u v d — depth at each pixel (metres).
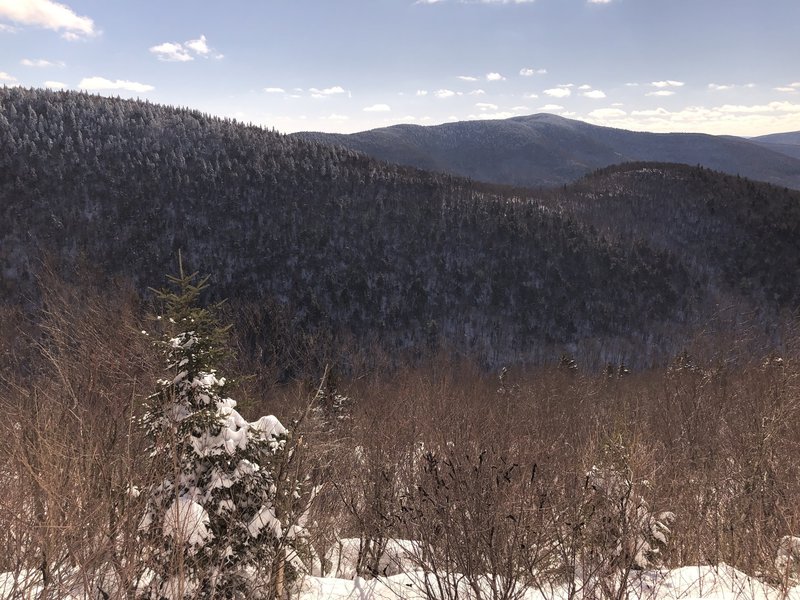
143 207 152.38
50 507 4.92
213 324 6.39
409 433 12.60
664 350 107.06
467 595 6.18
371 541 10.03
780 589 6.60
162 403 6.10
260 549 6.12
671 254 162.88
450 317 136.88
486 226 167.62
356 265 148.88
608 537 6.58
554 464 8.06
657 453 12.41
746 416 15.53
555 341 127.94
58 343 7.14
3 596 5.04
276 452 6.63
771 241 170.62
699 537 9.30
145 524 5.65
